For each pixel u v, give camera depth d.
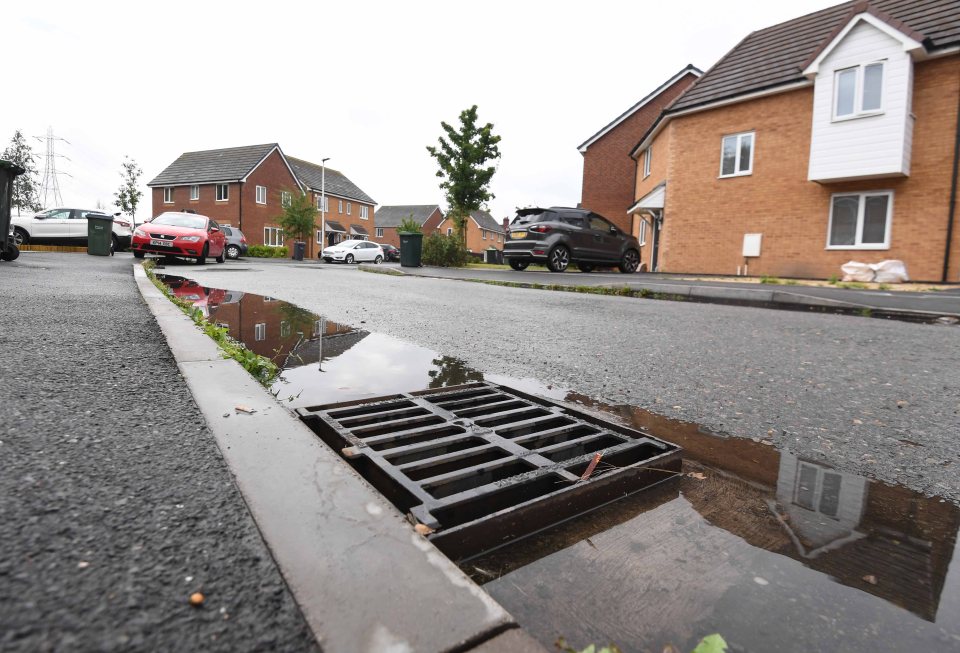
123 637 0.75
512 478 1.54
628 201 23.12
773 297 7.65
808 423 2.31
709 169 14.79
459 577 0.95
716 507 1.52
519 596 1.10
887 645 0.97
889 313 6.31
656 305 6.95
